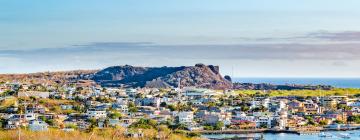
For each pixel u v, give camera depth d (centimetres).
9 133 7462
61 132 8112
